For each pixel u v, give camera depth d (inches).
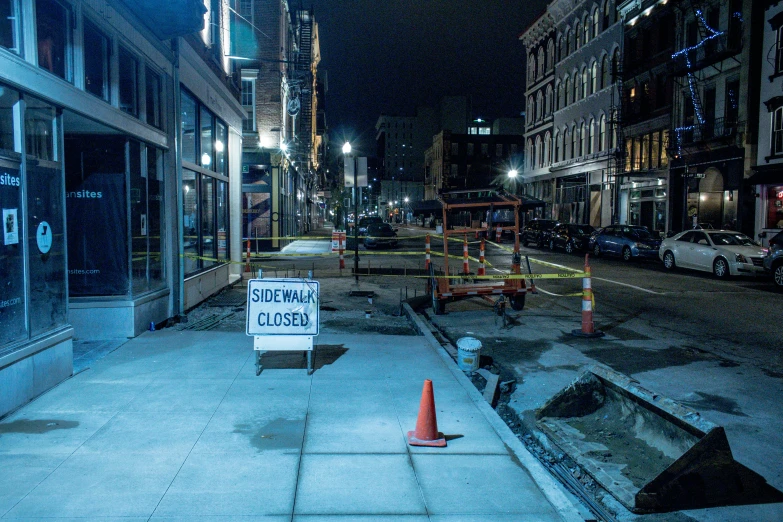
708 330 402.0
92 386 248.8
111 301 337.7
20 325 225.1
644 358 327.6
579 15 1761.8
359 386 254.4
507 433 201.8
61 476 164.6
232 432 199.0
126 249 338.6
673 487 161.9
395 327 403.2
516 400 258.8
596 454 190.1
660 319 442.3
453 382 263.0
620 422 210.7
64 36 261.0
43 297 242.2
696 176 1101.1
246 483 161.6
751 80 1008.2
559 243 1192.8
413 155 6643.7
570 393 223.0
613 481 172.1
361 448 187.3
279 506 149.2
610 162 1524.4
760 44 1002.1
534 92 2158.0
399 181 5565.9
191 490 157.1
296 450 184.9
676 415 181.8
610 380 213.3
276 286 269.6
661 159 1317.7
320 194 3233.3
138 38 335.3
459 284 499.8
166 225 392.8
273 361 294.5
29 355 228.8
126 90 328.5
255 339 268.4
